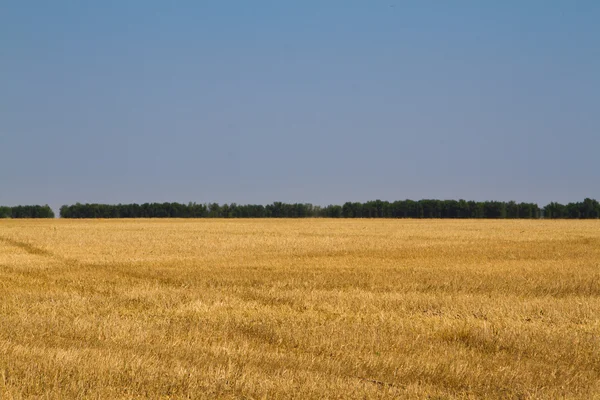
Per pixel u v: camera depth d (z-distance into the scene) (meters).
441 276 23.48
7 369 9.00
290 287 20.52
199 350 10.76
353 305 16.53
